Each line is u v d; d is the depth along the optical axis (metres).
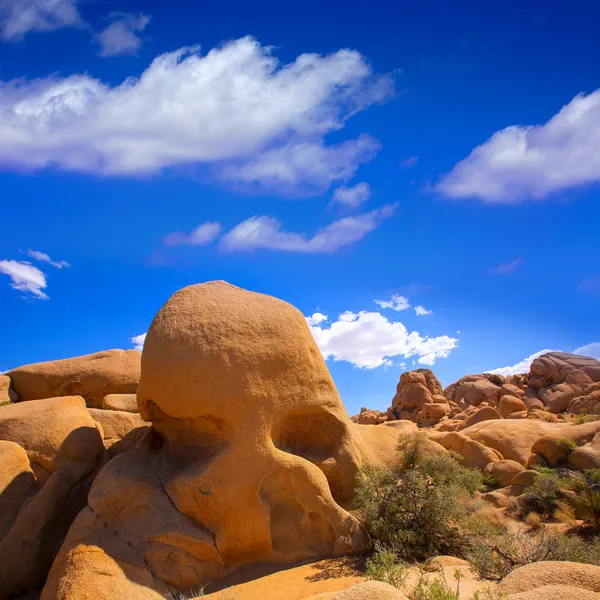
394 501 11.43
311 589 9.43
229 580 10.41
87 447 13.05
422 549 11.06
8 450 12.31
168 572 10.25
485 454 18.83
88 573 9.48
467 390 42.12
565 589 5.62
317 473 11.30
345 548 10.92
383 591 5.36
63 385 17.69
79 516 10.62
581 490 13.71
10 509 11.80
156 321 12.24
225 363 11.43
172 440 12.12
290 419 12.24
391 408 45.94
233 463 10.91
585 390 35.25
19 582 11.24
